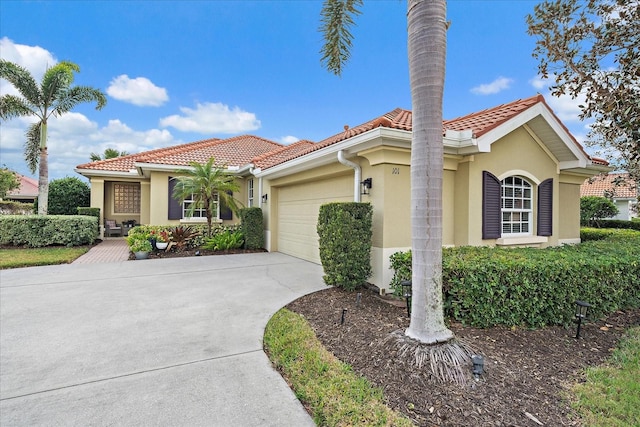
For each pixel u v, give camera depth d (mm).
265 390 3807
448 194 8844
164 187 15797
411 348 4035
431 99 4082
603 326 5891
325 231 7707
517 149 9602
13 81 17219
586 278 5953
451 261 5508
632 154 7355
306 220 12234
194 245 14766
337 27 7043
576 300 5613
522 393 3602
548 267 5562
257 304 7027
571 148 9859
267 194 15008
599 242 8906
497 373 3891
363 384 3725
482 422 3121
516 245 9406
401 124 7590
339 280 7320
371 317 5816
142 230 14266
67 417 3283
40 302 7078
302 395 3654
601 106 6762
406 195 8078
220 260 12344
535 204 10133
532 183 10109
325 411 3338
